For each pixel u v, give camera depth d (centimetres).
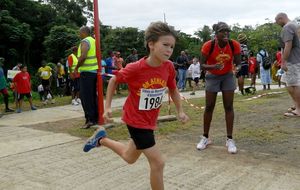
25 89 1218
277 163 534
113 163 552
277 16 817
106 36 3136
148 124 368
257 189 442
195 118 891
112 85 371
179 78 1900
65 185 469
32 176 504
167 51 345
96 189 454
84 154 604
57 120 952
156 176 365
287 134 692
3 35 3216
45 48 3444
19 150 636
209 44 578
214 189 445
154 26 345
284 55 804
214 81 597
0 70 1211
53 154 609
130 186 460
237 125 788
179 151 607
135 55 1719
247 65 1367
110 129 780
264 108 1006
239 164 533
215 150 608
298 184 454
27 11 3712
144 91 361
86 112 802
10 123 948
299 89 828
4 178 498
